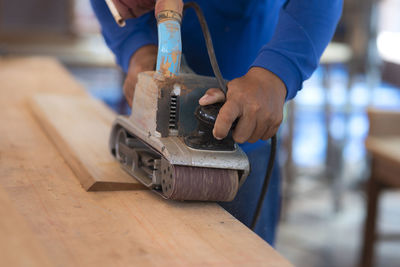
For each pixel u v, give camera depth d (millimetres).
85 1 4488
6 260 511
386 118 2209
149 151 943
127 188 880
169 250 644
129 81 1013
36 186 863
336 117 4398
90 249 629
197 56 1129
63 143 1132
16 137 1220
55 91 1927
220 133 766
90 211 762
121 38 1064
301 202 3467
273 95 817
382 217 3217
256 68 854
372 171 2225
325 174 3570
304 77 893
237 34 1109
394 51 5672
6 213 605
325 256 2730
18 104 1651
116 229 700
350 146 4289
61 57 3916
